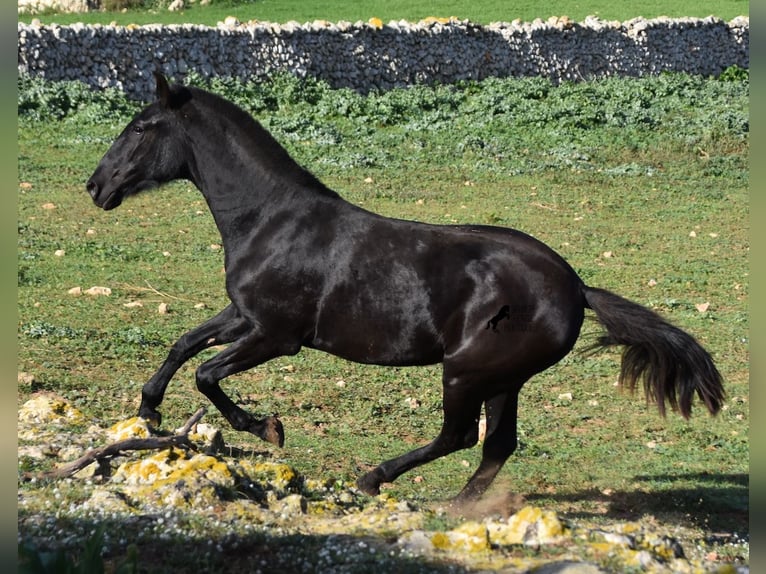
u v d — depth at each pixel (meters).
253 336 10.13
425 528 8.36
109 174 10.46
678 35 46.16
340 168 28.86
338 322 9.82
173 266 20.53
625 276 21.33
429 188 27.77
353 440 12.80
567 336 9.45
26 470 9.47
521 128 34.28
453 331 9.54
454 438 9.91
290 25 37.06
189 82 34.19
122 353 15.48
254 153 10.10
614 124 34.72
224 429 12.85
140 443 9.59
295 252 9.84
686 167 31.31
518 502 9.80
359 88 38.25
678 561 7.62
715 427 13.92
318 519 8.77
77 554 7.29
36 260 20.02
